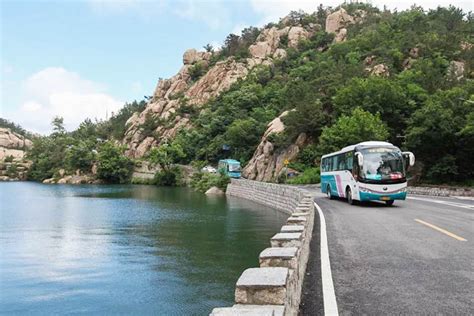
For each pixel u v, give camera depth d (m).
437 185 42.03
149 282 17.56
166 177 87.19
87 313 14.32
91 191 72.31
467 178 42.72
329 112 64.62
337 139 48.03
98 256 22.17
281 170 64.06
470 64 68.88
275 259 5.04
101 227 31.89
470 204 21.86
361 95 56.09
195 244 24.78
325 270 7.67
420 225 13.45
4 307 14.96
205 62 157.12
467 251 9.19
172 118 125.56
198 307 14.84
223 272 18.81
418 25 93.56
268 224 31.42
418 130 40.78
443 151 42.59
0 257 22.19
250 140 84.00
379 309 5.47
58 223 34.16
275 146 69.62
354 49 91.75
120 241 26.28
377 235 11.62
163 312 14.27
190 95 139.50
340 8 139.50
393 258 8.58
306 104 64.44
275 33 147.75
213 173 75.50
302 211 11.31
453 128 39.81
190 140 100.31
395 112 52.53
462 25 93.94
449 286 6.51
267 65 126.44
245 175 73.56
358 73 70.31
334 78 70.38
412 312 5.34
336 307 5.58
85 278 18.20
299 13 159.38
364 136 46.84
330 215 17.25
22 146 169.50
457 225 13.38
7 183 100.62
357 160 21.47
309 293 6.26
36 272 19.19
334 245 10.23
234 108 99.56
